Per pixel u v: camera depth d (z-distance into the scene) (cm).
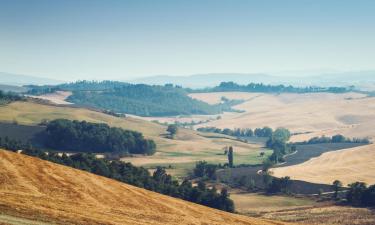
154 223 5125
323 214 14975
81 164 14362
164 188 14038
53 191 5628
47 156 14500
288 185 19688
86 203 5497
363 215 14688
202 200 14112
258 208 16288
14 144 18875
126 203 5919
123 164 15238
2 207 4419
